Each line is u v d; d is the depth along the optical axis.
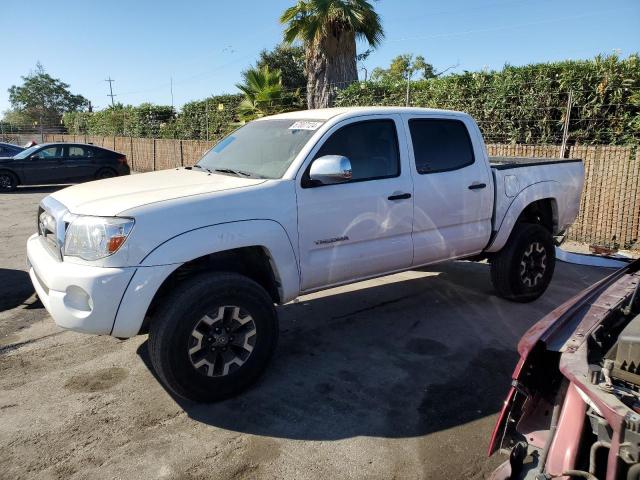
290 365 4.28
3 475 2.96
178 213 3.51
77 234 3.46
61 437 3.32
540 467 2.13
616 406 1.85
